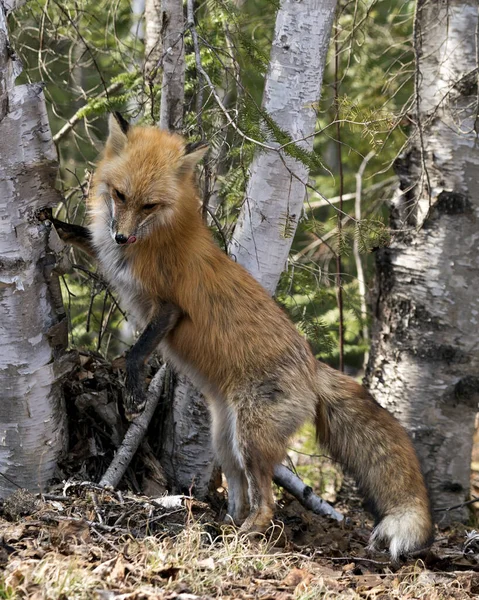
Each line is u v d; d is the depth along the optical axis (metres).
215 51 8.76
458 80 9.55
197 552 6.27
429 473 10.53
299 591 5.79
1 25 6.84
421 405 10.49
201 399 8.83
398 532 7.44
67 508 7.04
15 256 7.19
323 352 10.05
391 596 6.18
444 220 10.23
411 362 10.50
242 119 7.58
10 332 7.36
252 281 8.12
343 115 7.78
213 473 9.73
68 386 8.67
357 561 7.33
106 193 7.75
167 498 7.52
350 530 8.79
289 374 7.90
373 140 8.27
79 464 8.27
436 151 10.16
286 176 8.30
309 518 8.85
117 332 13.74
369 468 7.99
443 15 10.08
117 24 12.92
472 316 10.30
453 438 10.49
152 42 10.59
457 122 10.03
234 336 7.85
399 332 10.59
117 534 6.64
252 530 7.46
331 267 13.55
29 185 7.18
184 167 7.68
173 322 7.87
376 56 12.94
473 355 10.37
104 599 5.23
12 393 7.50
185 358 8.15
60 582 5.33
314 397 8.10
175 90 8.73
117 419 8.76
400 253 10.52
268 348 7.87
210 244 8.02
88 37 12.52
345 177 15.27
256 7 12.87
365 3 11.69
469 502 10.02
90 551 6.11
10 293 7.25
